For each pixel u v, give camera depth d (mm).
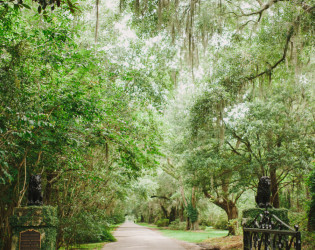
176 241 21547
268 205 8000
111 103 11133
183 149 21328
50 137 8016
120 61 14570
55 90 8008
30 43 7422
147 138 12094
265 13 11906
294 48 11227
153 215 62156
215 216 39125
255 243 5750
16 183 9031
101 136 10258
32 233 7070
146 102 14594
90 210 14828
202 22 12000
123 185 19422
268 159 16859
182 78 16125
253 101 16828
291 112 16469
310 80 14828
